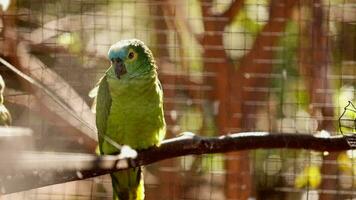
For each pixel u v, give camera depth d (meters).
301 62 7.62
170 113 7.84
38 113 6.86
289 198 8.12
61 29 7.80
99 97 4.95
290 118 7.74
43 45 7.68
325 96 7.55
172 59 7.94
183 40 7.95
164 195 8.03
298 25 7.61
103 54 7.83
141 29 7.74
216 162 8.09
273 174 7.95
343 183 7.58
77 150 7.03
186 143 4.51
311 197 7.73
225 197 7.85
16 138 1.88
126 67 4.87
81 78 7.71
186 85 7.92
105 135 4.68
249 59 7.78
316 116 7.53
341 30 7.75
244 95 7.78
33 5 7.70
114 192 4.88
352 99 7.43
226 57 7.82
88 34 7.89
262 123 7.79
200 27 8.27
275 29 7.70
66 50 7.73
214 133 7.80
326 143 4.57
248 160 7.77
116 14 7.95
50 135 6.86
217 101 7.84
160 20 7.99
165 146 4.54
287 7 7.62
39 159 1.92
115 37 7.90
